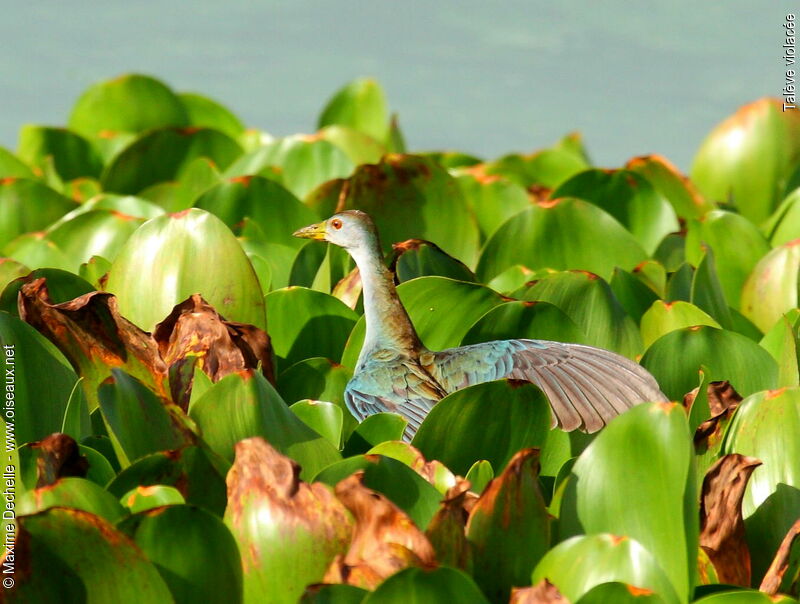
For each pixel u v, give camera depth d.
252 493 6.90
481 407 8.42
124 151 17.06
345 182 14.28
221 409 8.05
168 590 6.48
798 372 9.60
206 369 9.52
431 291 10.87
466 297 10.91
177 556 6.64
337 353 11.05
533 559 7.03
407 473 7.39
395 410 10.02
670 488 6.91
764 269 12.71
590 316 11.10
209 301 10.44
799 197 14.62
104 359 9.62
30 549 6.39
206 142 17.33
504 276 12.14
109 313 9.58
